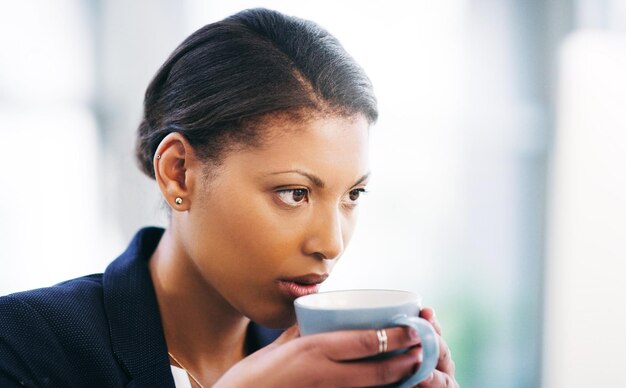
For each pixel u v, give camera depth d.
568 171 2.17
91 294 0.89
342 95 0.76
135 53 2.05
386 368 0.64
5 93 1.93
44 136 2.00
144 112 0.92
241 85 0.76
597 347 2.18
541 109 2.17
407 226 2.14
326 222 0.76
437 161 2.13
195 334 0.92
